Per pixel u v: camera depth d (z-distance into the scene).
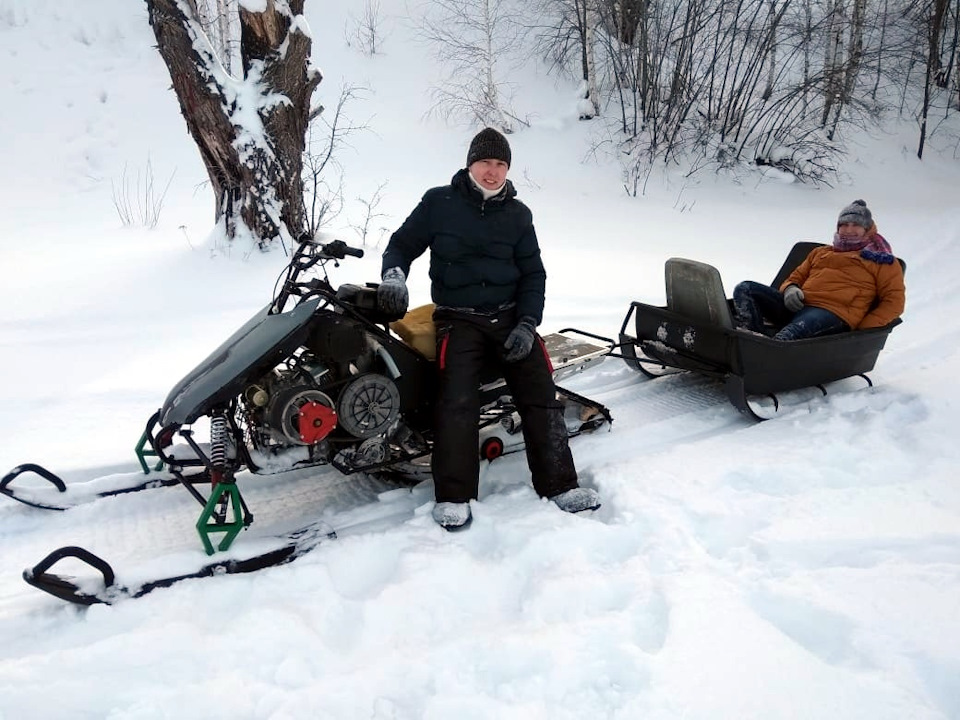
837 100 11.97
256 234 6.79
